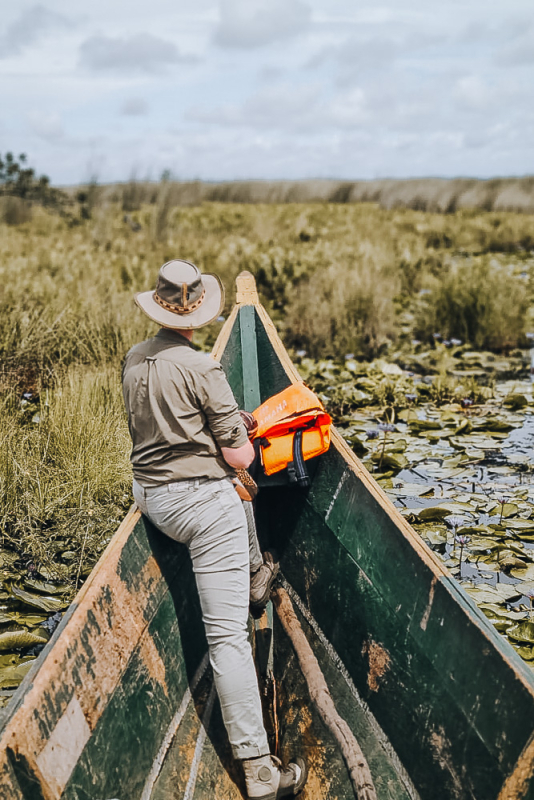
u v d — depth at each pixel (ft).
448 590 6.89
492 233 53.57
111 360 19.21
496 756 5.93
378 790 7.06
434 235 52.49
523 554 11.96
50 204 51.37
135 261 33.37
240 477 7.94
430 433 17.43
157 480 7.29
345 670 8.41
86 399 15.38
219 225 53.36
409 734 7.12
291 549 10.19
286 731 8.13
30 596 11.04
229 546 7.29
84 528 12.24
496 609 10.37
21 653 9.91
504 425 17.83
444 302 27.68
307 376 21.86
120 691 6.85
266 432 9.47
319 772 7.41
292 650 9.02
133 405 7.30
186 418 7.11
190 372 7.02
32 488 12.98
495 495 14.10
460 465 15.62
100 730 6.41
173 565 8.48
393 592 7.76
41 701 5.69
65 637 6.20
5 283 26.35
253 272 32.55
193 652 8.66
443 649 6.82
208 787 7.32
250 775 7.05
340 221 60.44
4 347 18.76
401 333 27.37
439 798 6.54
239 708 7.11
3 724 5.52
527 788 5.63
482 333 26.45
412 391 20.36
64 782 5.77
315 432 9.45
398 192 77.97
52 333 19.81
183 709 8.03
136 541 7.77
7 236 42.65
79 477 13.15
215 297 7.43
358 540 8.57
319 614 9.21
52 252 36.40
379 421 18.31
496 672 6.11
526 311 28.73
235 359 12.68
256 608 9.61
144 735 7.14
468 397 19.90
